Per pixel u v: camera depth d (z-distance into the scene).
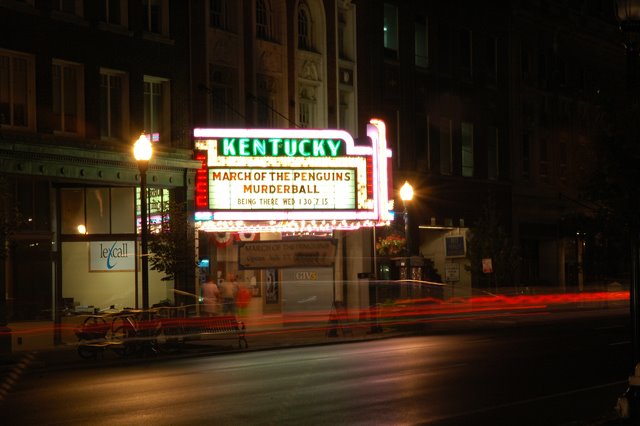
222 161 30.95
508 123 50.22
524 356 21.17
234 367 19.86
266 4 35.97
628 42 11.16
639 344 11.38
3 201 22.22
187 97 31.64
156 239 27.27
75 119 28.27
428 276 42.19
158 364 21.53
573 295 49.94
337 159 32.06
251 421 12.32
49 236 27.25
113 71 29.36
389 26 42.19
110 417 12.70
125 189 29.53
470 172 47.22
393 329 32.84
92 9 28.66
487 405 13.77
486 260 40.00
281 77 36.16
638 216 10.98
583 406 13.64
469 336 28.91
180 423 12.16
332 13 38.81
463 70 46.94
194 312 28.19
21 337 25.89
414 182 42.28
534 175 52.09
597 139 11.07
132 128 29.67
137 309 24.98
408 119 42.44
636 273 11.39
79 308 28.02
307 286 35.22
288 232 34.50
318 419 12.48
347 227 32.31
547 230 53.06
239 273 33.06
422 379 16.89
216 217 30.73
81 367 21.11
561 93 54.72
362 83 40.12
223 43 33.47
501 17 49.81
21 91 26.70
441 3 45.22
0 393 15.68
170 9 31.30
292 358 21.95
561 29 54.50
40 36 26.94
